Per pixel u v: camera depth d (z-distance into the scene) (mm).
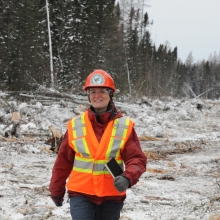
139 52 49875
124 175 3072
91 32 33656
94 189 3234
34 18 29500
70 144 3338
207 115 24219
